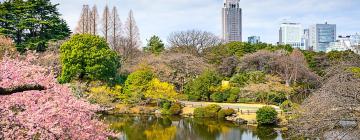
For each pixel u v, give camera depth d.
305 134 9.55
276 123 28.42
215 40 67.94
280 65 39.22
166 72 41.53
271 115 28.23
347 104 9.01
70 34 45.91
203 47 64.94
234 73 45.72
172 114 34.50
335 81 9.76
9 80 7.65
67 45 33.25
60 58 33.09
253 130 26.58
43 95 8.29
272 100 35.75
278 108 31.55
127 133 24.58
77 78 33.28
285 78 38.81
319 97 9.43
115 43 55.34
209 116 33.44
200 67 43.75
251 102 37.50
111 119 29.83
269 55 41.53
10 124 7.05
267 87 35.75
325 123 9.05
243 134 25.19
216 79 39.56
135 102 34.91
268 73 41.12
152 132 25.56
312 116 9.21
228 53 50.19
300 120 9.73
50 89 8.58
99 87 30.00
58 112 7.94
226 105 35.75
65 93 8.77
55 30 42.31
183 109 35.94
